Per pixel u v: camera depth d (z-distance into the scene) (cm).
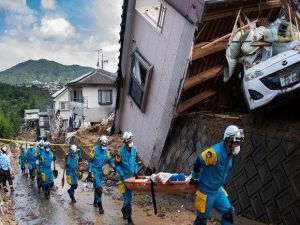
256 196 772
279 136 755
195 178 607
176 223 847
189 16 977
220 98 1207
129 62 1395
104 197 1194
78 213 1009
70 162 1140
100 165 982
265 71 809
